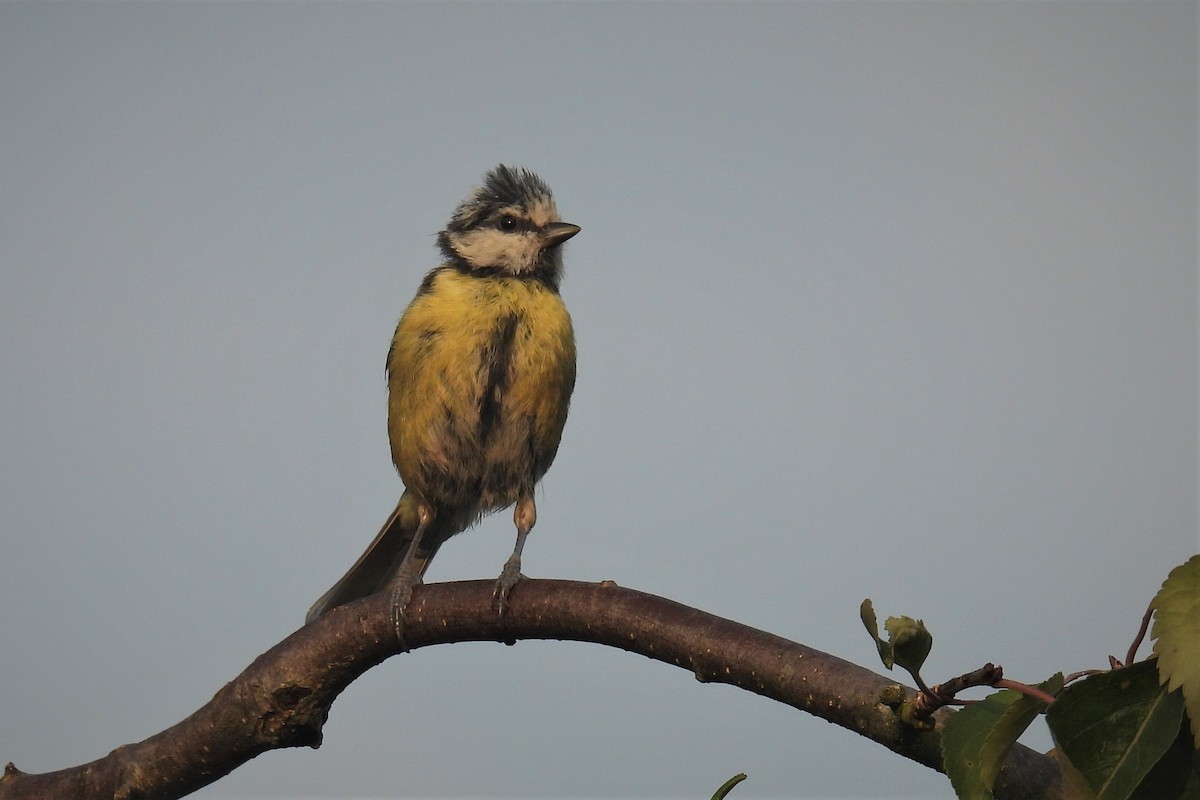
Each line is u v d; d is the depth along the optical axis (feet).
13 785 22.66
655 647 18.78
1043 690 12.66
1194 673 11.75
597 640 19.71
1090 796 12.09
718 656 17.88
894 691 15.64
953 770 12.96
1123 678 12.28
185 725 22.04
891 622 13.29
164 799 22.15
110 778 22.12
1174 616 12.09
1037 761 14.87
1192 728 11.64
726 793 13.99
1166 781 12.19
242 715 21.62
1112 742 12.17
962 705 13.43
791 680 16.94
